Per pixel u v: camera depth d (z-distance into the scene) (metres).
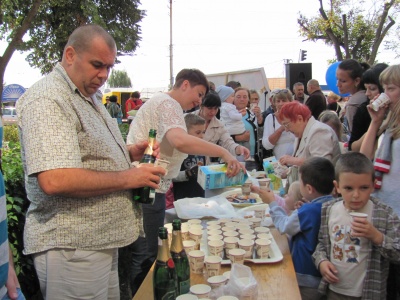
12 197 2.62
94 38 1.58
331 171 2.27
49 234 1.62
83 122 1.62
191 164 3.62
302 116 2.97
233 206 2.78
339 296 1.95
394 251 1.79
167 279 1.53
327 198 2.21
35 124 1.50
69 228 1.61
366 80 2.84
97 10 16.98
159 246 1.54
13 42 9.35
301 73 9.30
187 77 2.70
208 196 3.17
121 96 22.84
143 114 2.58
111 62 1.65
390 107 2.28
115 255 1.94
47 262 1.63
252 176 3.55
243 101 5.14
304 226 2.11
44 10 16.86
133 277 2.85
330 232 2.00
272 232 2.36
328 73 5.44
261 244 1.91
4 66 9.34
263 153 5.18
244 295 1.48
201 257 1.79
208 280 1.59
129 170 1.67
